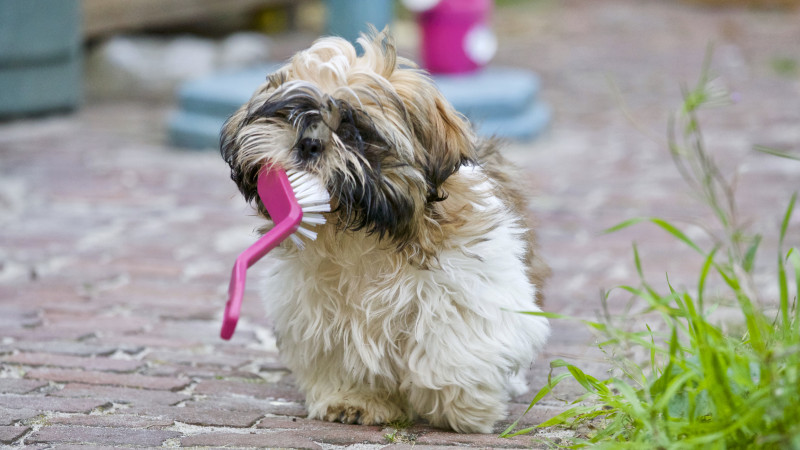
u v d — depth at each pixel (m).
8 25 17.14
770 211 11.86
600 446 4.93
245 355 7.52
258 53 24.05
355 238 5.50
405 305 5.67
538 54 26.83
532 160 15.23
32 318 8.29
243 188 5.59
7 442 5.48
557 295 9.11
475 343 5.65
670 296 5.46
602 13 37.19
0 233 11.17
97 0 20.64
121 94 21.48
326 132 5.19
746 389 5.02
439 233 5.59
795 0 37.22
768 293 8.77
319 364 6.15
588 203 12.62
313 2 30.89
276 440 5.63
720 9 38.22
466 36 17.88
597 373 7.00
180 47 23.05
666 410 4.97
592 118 18.64
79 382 6.72
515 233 6.02
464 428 5.91
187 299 9.02
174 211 12.40
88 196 13.01
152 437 5.62
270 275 6.16
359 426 6.01
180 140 16.19
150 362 7.26
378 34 5.89
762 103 19.56
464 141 5.67
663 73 23.53
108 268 9.94
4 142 16.20
